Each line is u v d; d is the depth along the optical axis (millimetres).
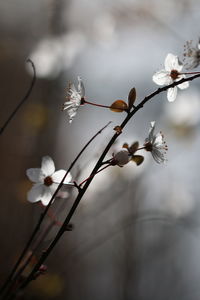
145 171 997
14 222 896
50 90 1071
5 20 1176
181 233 1135
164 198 1026
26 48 1169
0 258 824
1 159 1069
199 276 1145
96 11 1140
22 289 564
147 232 1090
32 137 1037
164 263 1121
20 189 841
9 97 1120
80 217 957
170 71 585
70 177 596
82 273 1169
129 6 1149
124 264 1059
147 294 1091
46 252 559
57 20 1095
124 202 1001
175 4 1141
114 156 559
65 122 1123
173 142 1053
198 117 1016
